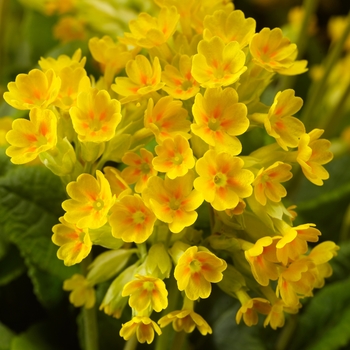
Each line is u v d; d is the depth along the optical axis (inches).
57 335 20.6
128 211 15.9
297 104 16.0
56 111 16.3
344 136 24.4
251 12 37.3
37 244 19.1
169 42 16.9
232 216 16.2
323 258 16.4
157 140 15.9
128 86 16.4
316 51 32.4
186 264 15.7
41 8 25.2
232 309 20.6
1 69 24.6
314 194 25.9
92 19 23.0
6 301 21.0
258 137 20.6
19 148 16.0
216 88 15.7
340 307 20.9
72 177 16.5
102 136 15.8
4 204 19.0
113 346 20.0
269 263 16.1
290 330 20.4
